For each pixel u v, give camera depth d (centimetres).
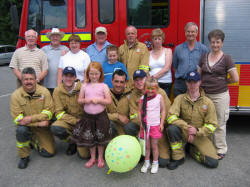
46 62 419
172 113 325
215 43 318
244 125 484
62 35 432
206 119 319
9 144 414
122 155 280
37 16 453
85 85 323
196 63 369
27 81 326
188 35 359
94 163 336
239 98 407
